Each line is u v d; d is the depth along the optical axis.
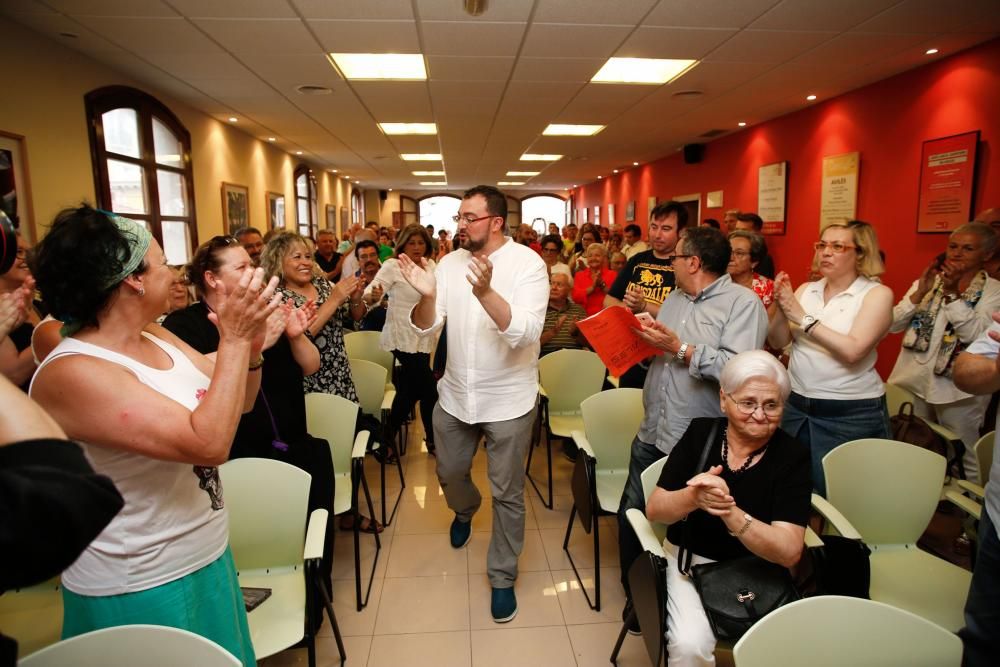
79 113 4.05
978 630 1.38
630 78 4.89
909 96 4.62
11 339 2.11
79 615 1.10
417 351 3.69
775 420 1.55
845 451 1.96
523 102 5.75
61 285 0.99
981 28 3.65
